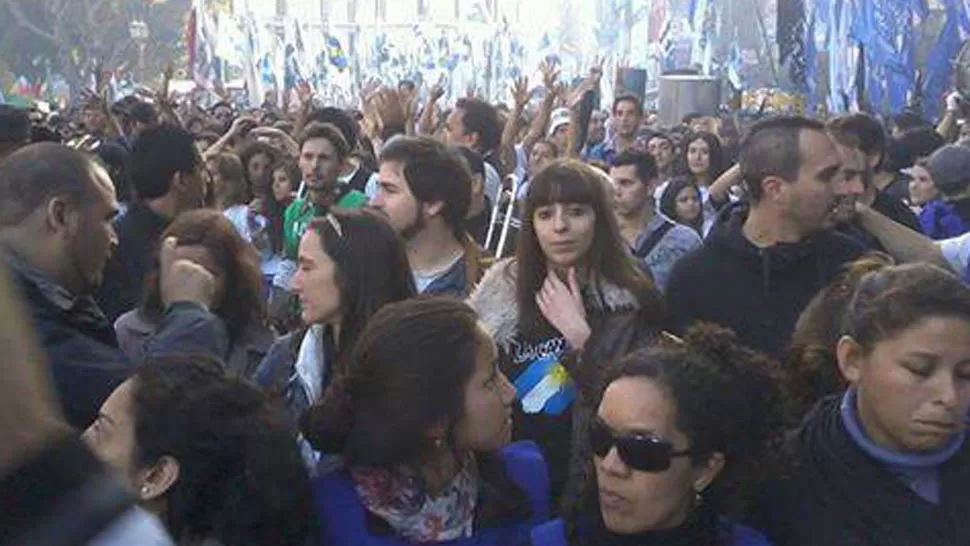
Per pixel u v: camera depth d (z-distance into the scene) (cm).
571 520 274
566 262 397
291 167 839
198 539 249
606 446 261
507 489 288
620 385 260
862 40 1747
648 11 3359
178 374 253
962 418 254
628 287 401
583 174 400
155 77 6016
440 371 271
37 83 5672
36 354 111
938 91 1756
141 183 532
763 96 2028
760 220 427
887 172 738
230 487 249
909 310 251
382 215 390
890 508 263
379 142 1051
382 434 269
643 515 260
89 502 111
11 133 613
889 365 254
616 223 408
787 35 1939
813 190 417
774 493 275
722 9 2384
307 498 263
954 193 733
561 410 391
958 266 512
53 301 329
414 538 276
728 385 260
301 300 390
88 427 305
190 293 385
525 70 4641
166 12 6072
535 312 402
